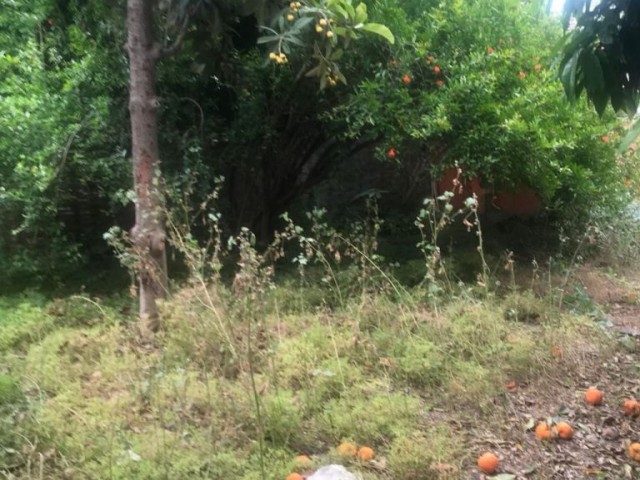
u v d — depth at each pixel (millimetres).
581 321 4887
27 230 5551
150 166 4578
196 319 4047
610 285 6391
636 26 2814
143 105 4520
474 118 5688
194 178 5562
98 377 3908
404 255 6543
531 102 5762
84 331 4535
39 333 4602
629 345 4676
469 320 4566
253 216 7125
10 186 5422
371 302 4855
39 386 3785
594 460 3271
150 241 4523
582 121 6227
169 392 3646
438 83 5867
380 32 4609
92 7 5848
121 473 2883
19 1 6219
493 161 5605
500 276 6168
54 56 6043
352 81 6086
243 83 6328
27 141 5426
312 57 5102
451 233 7066
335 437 3326
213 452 3088
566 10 2916
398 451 3111
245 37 5789
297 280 5754
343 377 3832
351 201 7738
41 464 2889
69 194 5758
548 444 3373
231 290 4789
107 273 6055
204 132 6219
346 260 6324
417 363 3980
